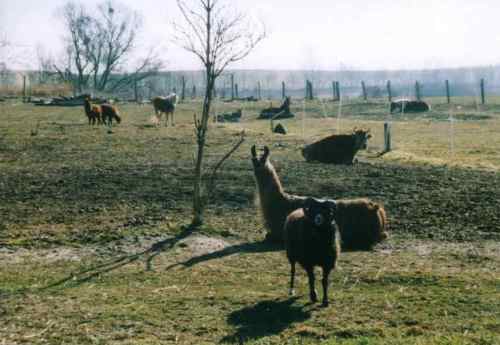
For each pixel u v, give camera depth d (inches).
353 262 442.9
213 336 303.4
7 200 657.6
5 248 491.5
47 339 301.6
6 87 3403.1
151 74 3983.8
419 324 316.2
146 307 346.9
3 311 341.1
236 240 517.3
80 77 3971.5
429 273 410.3
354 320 323.3
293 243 357.7
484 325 313.0
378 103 2469.2
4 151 1064.2
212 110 2354.8
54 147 1127.0
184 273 421.4
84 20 3905.0
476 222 557.3
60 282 402.9
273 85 5836.6
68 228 547.8
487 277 403.2
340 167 880.9
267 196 498.6
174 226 552.4
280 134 1411.2
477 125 1641.2
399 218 576.1
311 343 290.5
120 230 540.1
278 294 370.0
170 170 839.7
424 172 834.8
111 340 299.3
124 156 1002.7
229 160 943.7
